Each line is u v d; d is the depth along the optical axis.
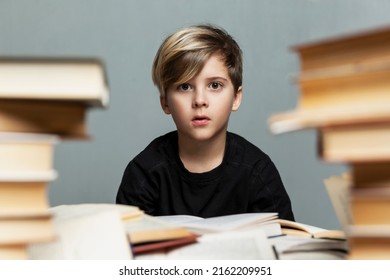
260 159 1.37
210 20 2.03
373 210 0.41
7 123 0.42
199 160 1.33
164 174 1.34
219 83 1.20
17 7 2.02
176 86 1.19
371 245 0.41
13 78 0.41
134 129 2.03
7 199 0.42
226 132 1.44
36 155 0.42
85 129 0.45
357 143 0.39
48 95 0.41
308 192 2.04
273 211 1.32
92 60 0.41
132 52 2.03
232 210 1.34
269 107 2.02
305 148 2.03
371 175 0.41
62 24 2.03
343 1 2.02
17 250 0.42
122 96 2.03
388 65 0.38
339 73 0.40
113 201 2.03
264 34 2.02
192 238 0.58
